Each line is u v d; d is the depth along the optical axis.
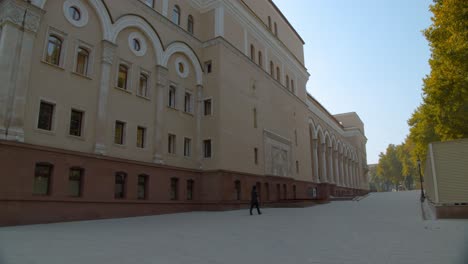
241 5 28.58
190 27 25.50
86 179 15.43
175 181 21.56
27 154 13.12
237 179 24.58
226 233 10.14
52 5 15.16
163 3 22.62
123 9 19.06
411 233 9.55
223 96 24.45
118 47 18.50
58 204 14.02
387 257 6.26
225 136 24.00
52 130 14.59
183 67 23.78
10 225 12.21
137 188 18.36
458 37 14.22
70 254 6.62
